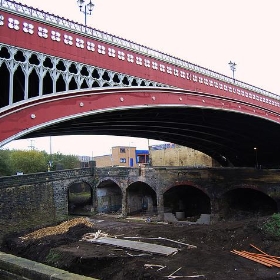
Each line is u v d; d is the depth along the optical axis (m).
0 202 33.53
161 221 41.78
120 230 31.05
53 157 76.50
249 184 37.16
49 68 18.45
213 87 31.91
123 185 46.59
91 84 20.53
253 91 38.41
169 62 26.75
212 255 21.14
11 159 63.53
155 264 19.42
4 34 16.75
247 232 23.95
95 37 21.05
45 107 17.70
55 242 26.78
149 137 47.72
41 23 18.38
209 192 40.06
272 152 60.25
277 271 18.31
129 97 22.69
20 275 10.51
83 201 53.56
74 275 9.68
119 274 19.06
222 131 44.94
